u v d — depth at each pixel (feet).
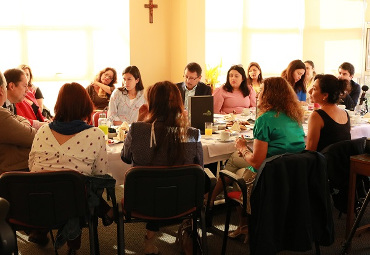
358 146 9.46
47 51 18.94
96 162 7.75
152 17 19.75
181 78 19.99
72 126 7.53
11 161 8.59
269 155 8.72
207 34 21.43
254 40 22.31
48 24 18.83
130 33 19.44
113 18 19.53
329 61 23.21
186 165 7.22
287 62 22.84
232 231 10.46
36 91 16.55
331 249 9.66
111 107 13.83
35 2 18.56
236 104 15.81
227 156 10.39
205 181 8.14
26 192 6.79
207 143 10.14
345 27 23.11
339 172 9.36
